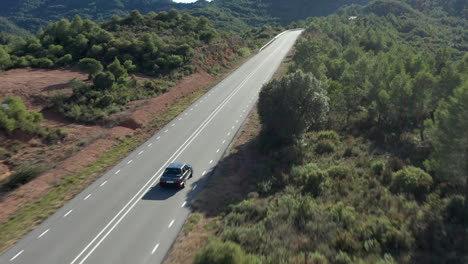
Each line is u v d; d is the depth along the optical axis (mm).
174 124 41969
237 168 30281
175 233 20078
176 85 58094
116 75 54469
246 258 14523
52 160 32219
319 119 35469
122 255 17938
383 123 41312
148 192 25547
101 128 40875
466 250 16891
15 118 36562
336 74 58656
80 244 18906
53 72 59000
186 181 27516
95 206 23328
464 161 21609
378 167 27766
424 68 48469
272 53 91562
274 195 24641
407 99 37844
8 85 48094
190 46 72312
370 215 20297
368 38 88938
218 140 37000
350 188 24500
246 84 61562
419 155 31953
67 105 44625
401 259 15656
